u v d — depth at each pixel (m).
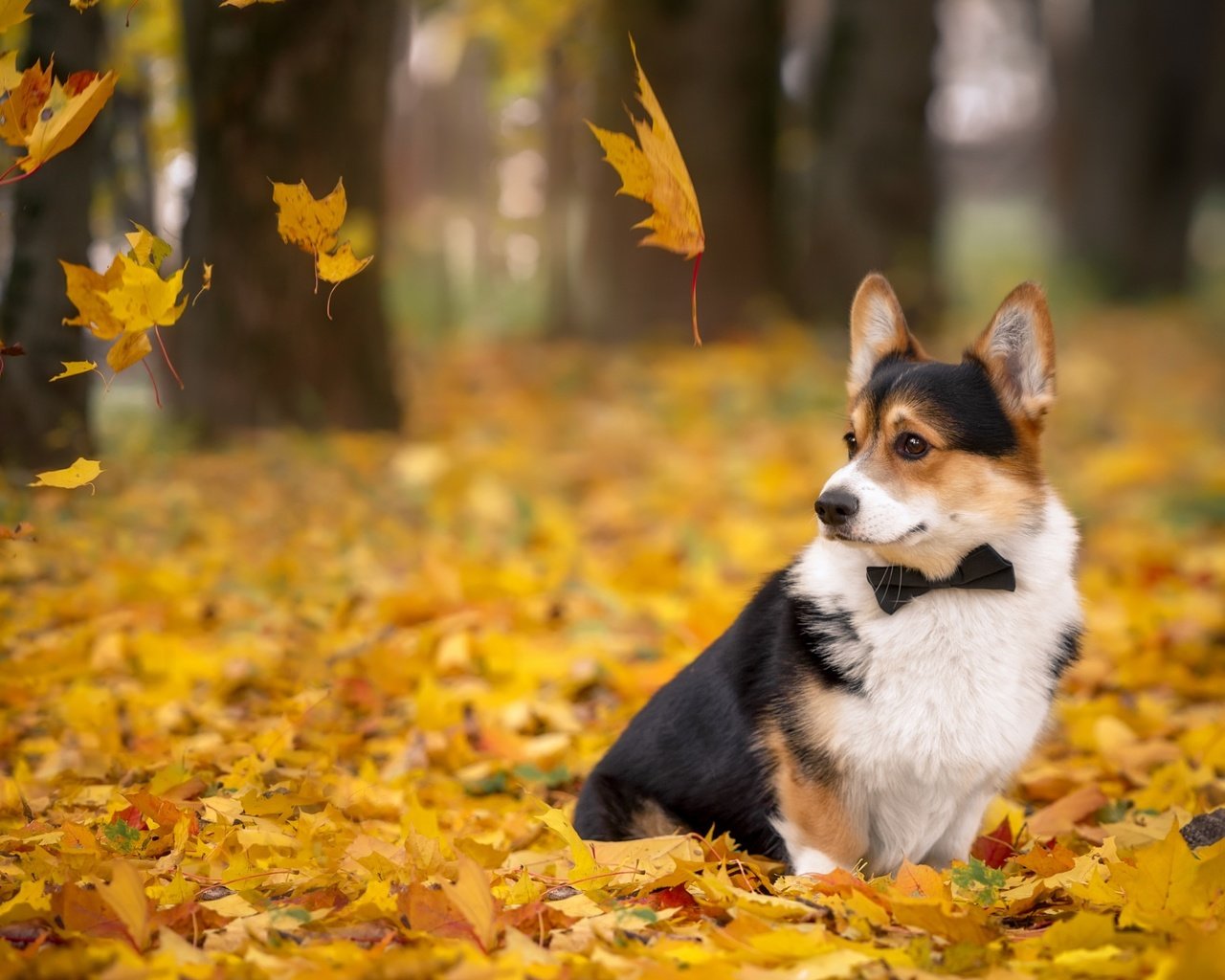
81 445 8.84
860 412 4.56
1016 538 4.38
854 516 4.24
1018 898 3.90
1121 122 31.06
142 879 3.49
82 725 5.68
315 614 7.50
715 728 4.50
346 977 3.12
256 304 11.75
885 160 19.27
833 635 4.27
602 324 18.91
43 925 3.46
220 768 5.10
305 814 4.41
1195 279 33.09
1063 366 19.45
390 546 9.27
